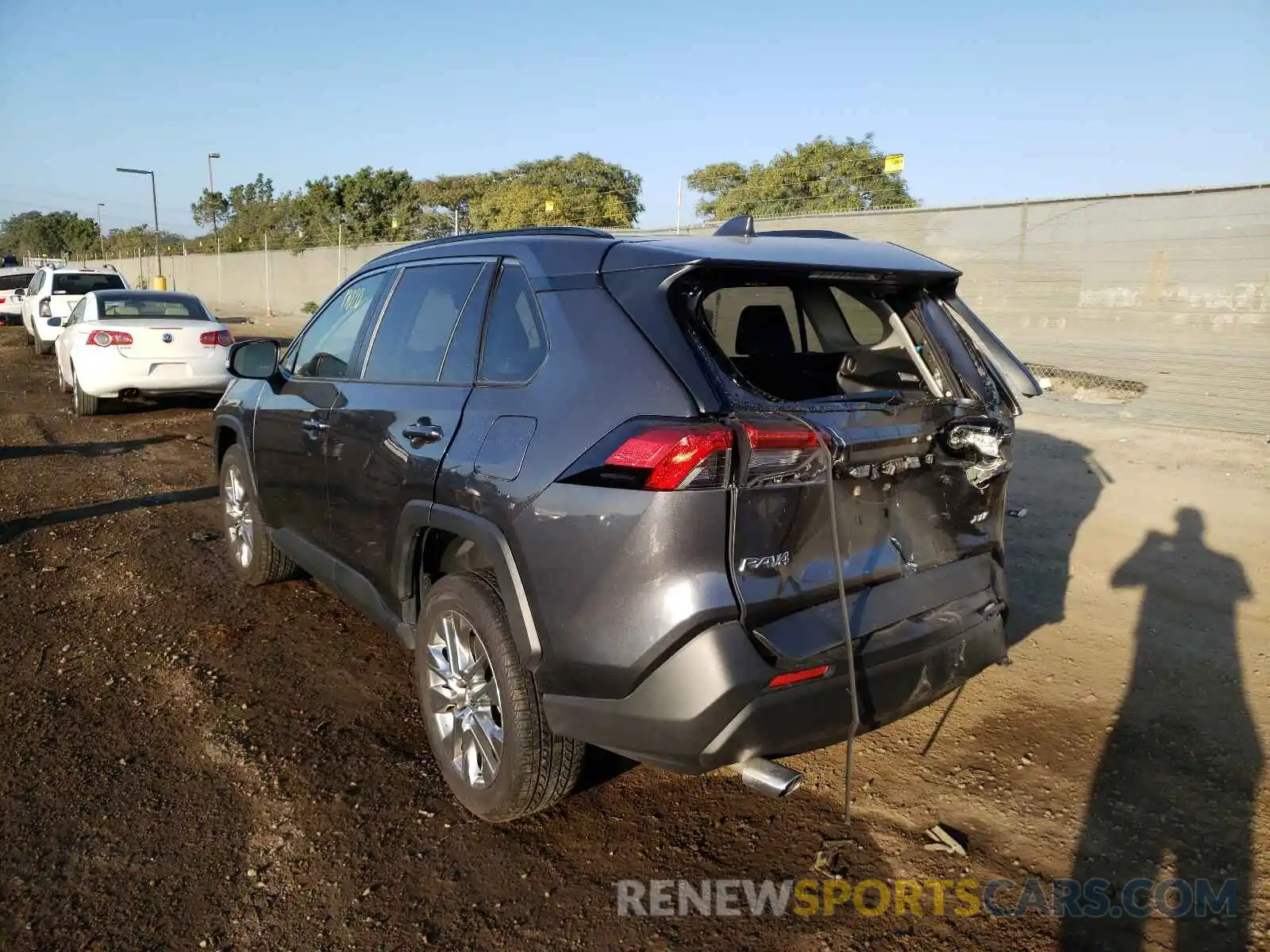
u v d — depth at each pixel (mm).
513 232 3346
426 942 2512
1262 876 2785
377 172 30781
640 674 2418
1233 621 4742
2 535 6051
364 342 3852
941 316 3289
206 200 48531
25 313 18719
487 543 2744
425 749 3496
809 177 20219
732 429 2369
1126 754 3471
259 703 3811
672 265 2633
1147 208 9133
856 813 3111
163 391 10586
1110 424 9469
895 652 2670
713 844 2951
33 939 2479
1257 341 8672
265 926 2561
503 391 2896
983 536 3121
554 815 3088
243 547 5137
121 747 3451
